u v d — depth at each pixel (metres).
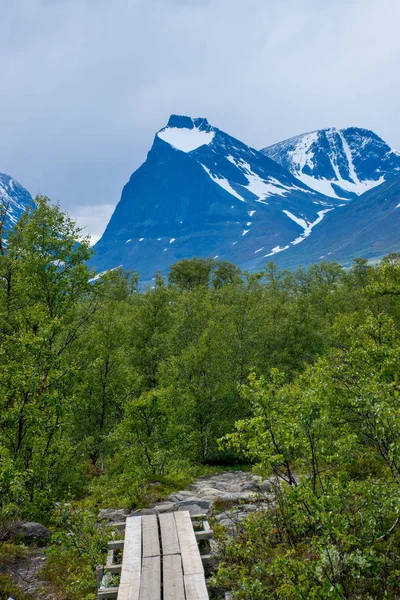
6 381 17.12
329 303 54.00
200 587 8.11
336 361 12.98
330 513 7.87
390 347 13.80
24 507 15.35
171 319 50.38
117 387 30.73
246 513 13.35
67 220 24.67
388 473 12.41
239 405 35.09
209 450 33.47
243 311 42.31
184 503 15.21
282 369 38.03
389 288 24.50
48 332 18.58
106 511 16.05
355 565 7.90
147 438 22.97
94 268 25.19
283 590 7.59
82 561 11.52
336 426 10.62
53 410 19.06
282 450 10.37
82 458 22.39
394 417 8.65
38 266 23.72
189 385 34.69
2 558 11.95
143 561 9.19
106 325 31.67
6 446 17.34
